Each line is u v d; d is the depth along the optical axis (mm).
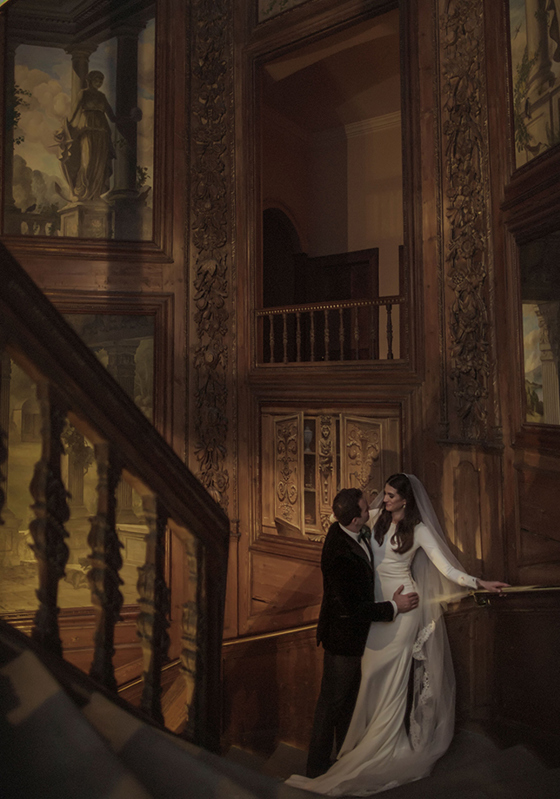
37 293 1402
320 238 11141
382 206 10461
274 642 4688
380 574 3482
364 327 10562
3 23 7543
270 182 10312
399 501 3547
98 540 1639
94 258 7734
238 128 8031
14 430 7445
